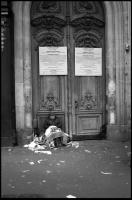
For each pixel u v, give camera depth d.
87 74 10.73
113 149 9.57
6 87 9.80
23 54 10.20
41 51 10.53
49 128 10.08
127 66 10.59
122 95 10.62
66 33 10.64
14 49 10.11
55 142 9.91
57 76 10.68
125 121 10.66
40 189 6.26
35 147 9.75
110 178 6.92
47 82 10.63
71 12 10.66
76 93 10.73
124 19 10.54
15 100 10.18
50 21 10.53
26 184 6.56
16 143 10.08
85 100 10.80
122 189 6.27
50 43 10.58
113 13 10.57
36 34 10.52
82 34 10.70
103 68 10.76
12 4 9.99
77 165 7.93
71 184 6.55
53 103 10.66
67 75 10.67
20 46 10.12
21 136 10.15
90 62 10.70
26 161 8.30
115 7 10.53
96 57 10.72
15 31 10.08
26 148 9.76
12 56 9.93
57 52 10.60
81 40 10.70
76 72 10.67
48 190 6.20
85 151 9.34
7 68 9.80
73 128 10.71
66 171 7.43
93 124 10.79
